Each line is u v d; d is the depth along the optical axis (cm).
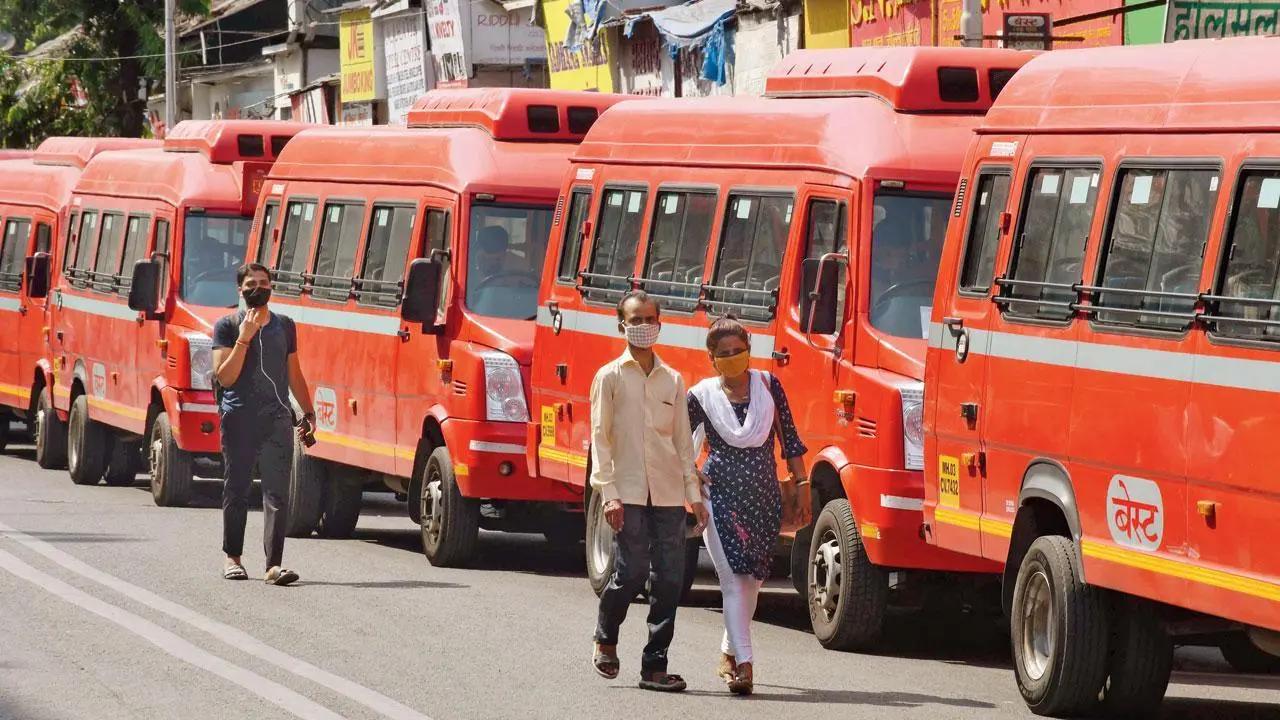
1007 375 3070
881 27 7369
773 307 3819
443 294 4797
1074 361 2886
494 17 12469
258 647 3359
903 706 2952
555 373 4556
